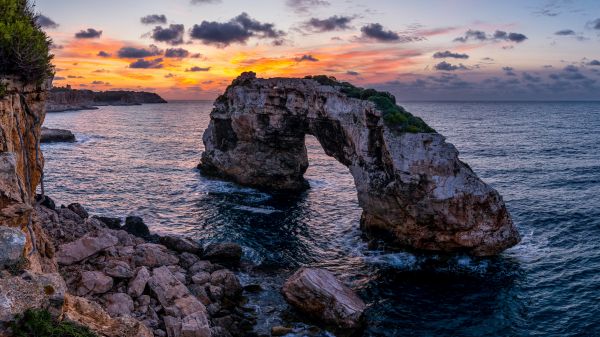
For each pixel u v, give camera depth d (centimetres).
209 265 3069
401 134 3878
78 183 6331
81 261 2636
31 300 1220
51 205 3869
